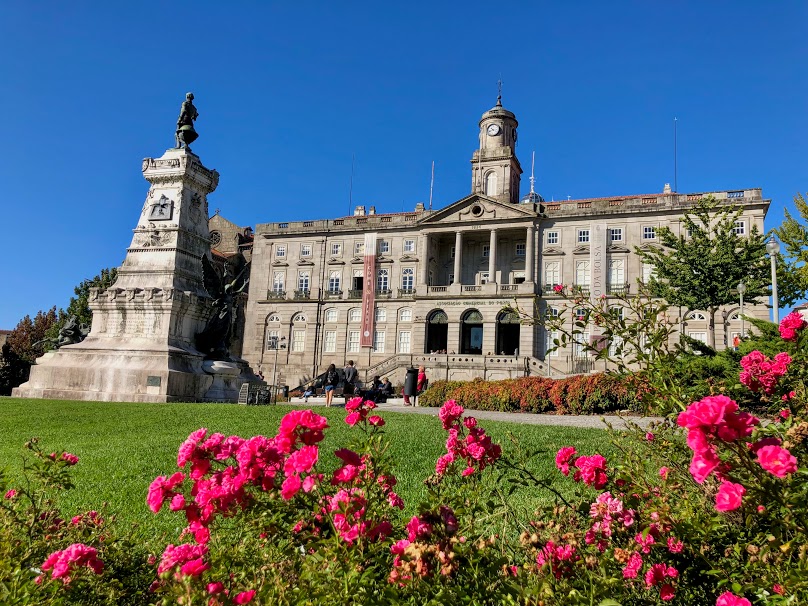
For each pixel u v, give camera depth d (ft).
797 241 88.63
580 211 174.81
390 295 191.21
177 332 74.79
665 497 11.70
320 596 8.75
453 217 186.39
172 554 9.96
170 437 39.70
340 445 33.86
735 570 10.08
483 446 13.16
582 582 9.59
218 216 232.12
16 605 10.10
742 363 14.57
